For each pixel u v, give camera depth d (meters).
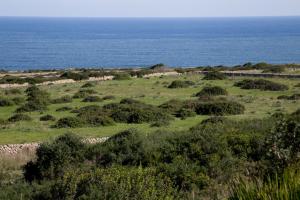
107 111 39.53
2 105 47.44
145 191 12.03
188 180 14.93
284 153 11.71
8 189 16.97
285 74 65.50
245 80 57.66
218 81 62.56
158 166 16.48
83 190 12.70
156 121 35.66
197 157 17.27
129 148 20.03
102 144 21.91
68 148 21.19
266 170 11.58
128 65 136.00
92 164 19.94
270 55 161.12
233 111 38.81
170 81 64.06
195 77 68.00
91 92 54.47
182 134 20.81
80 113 39.34
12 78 69.25
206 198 13.38
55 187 14.00
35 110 43.62
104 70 88.06
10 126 35.44
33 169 21.09
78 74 71.19
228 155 17.05
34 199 15.11
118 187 12.15
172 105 41.97
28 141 29.89
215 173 15.82
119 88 58.41
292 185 6.29
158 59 153.62
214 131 20.59
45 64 139.25
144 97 50.72
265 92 51.97
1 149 27.38
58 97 51.66
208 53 173.25
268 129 19.16
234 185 7.41
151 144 20.03
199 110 40.06
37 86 63.75
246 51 179.25
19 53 174.38
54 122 37.12
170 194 12.98
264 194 6.32
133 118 36.53
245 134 19.05
